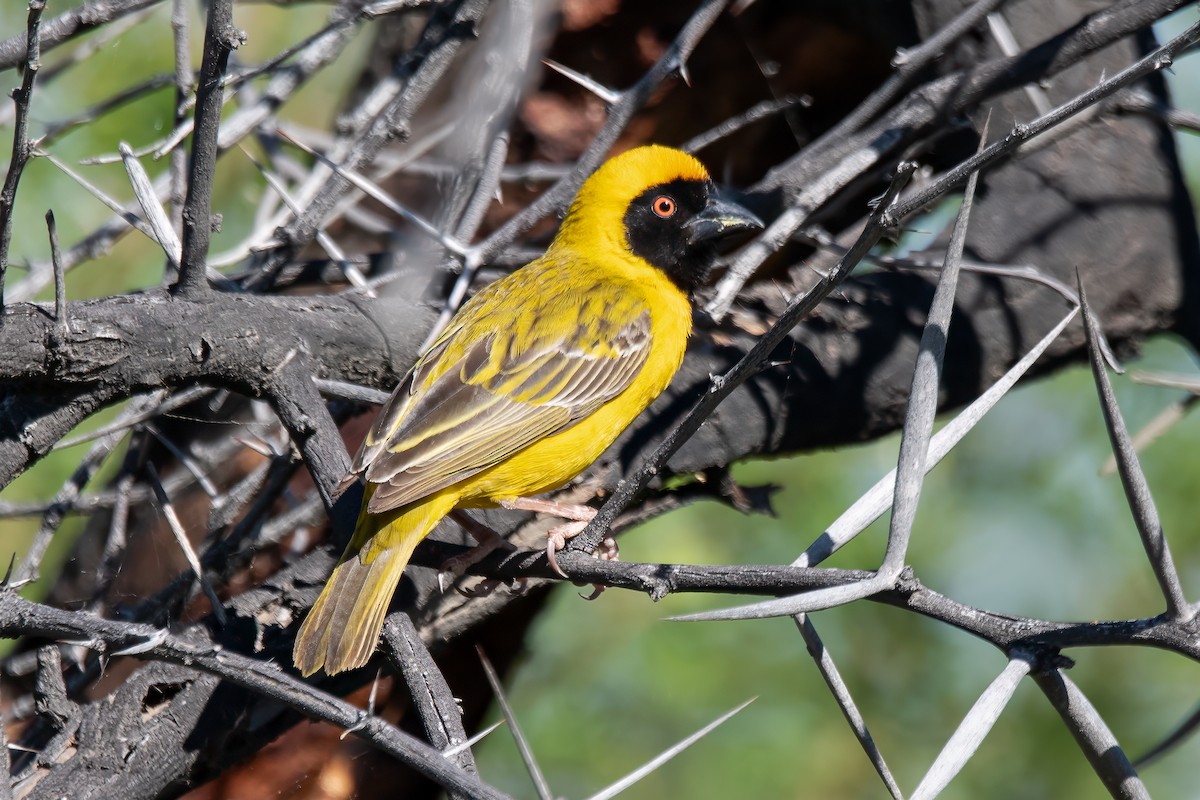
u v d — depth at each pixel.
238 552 8.82
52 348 6.44
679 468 9.12
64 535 13.70
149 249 14.27
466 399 8.32
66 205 13.12
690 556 14.19
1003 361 9.80
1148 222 10.30
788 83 12.44
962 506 15.30
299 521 9.23
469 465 8.13
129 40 13.38
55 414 6.73
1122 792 4.71
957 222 5.00
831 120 12.89
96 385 6.74
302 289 11.42
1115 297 10.08
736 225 9.73
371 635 7.37
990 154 4.71
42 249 12.98
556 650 14.85
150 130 13.28
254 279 9.33
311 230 8.74
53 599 10.88
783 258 12.23
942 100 8.88
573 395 8.66
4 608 5.66
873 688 14.81
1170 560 4.45
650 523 14.48
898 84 9.20
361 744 10.29
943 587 14.78
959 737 4.55
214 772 7.95
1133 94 9.19
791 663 14.80
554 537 8.31
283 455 8.79
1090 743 4.71
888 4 10.93
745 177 13.27
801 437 9.45
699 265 9.95
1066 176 10.46
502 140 9.04
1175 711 14.48
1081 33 8.49
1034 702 14.67
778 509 14.71
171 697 7.59
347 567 7.59
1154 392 14.63
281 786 10.22
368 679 8.68
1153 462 14.53
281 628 8.02
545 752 14.33
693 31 8.67
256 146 14.23
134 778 7.27
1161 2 8.31
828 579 5.00
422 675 5.92
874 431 9.66
